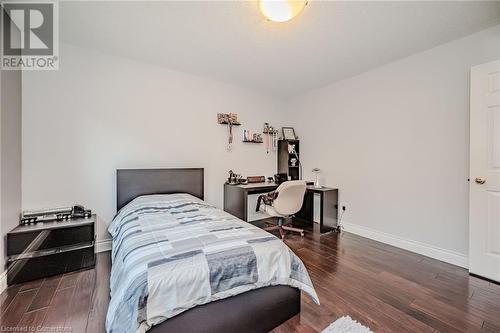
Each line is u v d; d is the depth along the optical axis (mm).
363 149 3240
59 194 2445
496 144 2025
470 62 2250
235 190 3439
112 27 2146
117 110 2771
